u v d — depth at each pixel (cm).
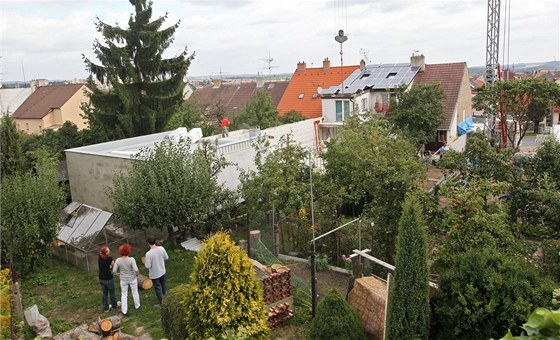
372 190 1352
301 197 1530
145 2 2781
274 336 1005
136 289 1151
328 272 1345
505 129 2791
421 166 1388
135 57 2834
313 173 1619
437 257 1098
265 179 1573
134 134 2838
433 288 840
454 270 811
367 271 1103
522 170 1379
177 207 1486
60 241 1530
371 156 1434
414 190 1235
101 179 1877
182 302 820
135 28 2780
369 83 3650
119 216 1482
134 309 1159
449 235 1078
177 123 3133
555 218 1219
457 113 3584
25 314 1068
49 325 1083
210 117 4116
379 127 1842
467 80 3847
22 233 1343
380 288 957
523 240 1184
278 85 5184
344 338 853
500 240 1052
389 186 1295
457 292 764
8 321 944
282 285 1066
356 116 2205
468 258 805
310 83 4281
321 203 1570
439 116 2955
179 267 1422
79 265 1472
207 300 786
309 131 2856
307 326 1034
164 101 2869
